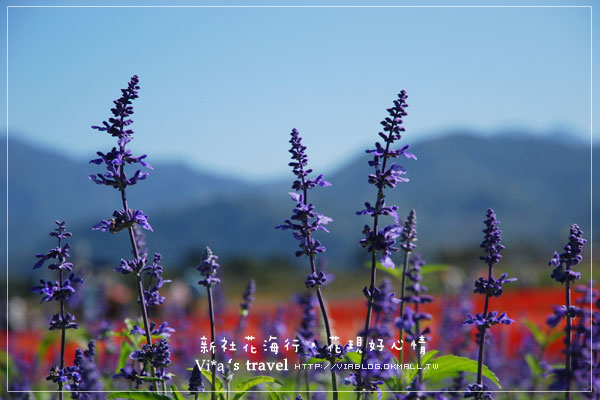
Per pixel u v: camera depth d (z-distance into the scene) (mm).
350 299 41500
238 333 10125
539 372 10633
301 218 6227
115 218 6465
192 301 22984
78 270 14734
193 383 6668
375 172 6168
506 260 67750
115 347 10469
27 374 13156
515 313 18484
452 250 62875
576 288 6711
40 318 22734
